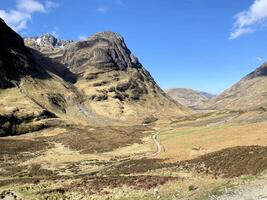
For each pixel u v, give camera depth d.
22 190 60.81
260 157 56.16
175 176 60.31
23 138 168.00
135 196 49.72
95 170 87.88
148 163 80.31
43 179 71.56
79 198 52.12
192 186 48.66
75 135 160.88
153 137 134.50
